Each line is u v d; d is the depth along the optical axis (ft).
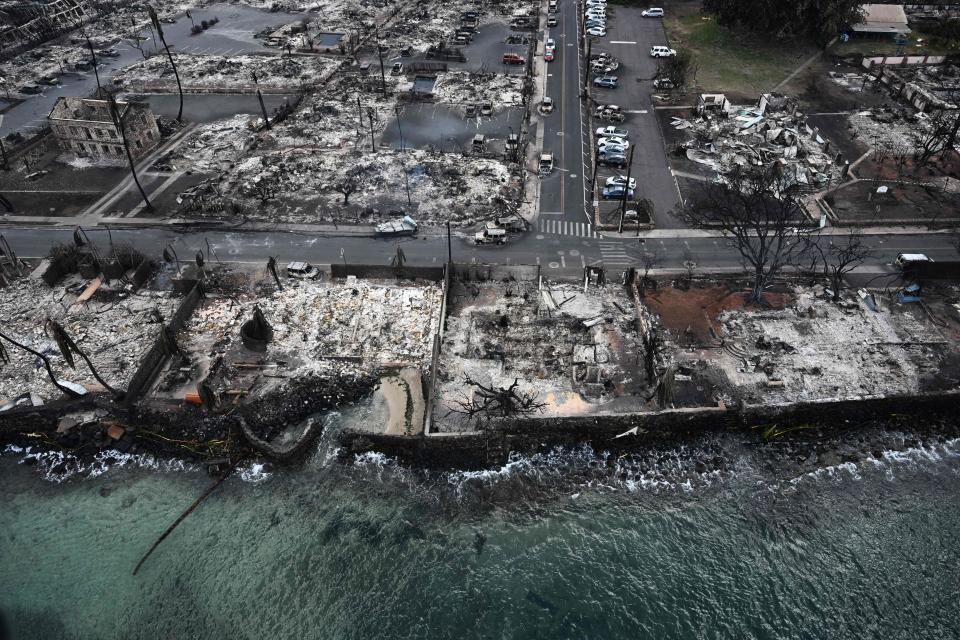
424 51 500.74
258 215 321.11
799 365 236.02
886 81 431.02
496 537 196.54
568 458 216.33
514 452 216.74
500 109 417.28
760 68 460.55
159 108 430.61
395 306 266.77
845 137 374.63
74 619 179.22
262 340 247.29
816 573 186.50
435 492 207.82
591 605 180.34
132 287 276.21
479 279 279.08
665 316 258.16
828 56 470.80
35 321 262.67
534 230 308.60
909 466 212.23
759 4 460.14
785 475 210.59
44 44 544.62
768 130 375.66
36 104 440.86
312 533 197.77
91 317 264.31
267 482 211.20
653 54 481.87
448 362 241.35
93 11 608.60
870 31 497.05
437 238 304.71
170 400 229.04
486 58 492.13
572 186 340.59
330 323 258.98
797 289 269.44
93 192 341.21
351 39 514.68
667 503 204.54
